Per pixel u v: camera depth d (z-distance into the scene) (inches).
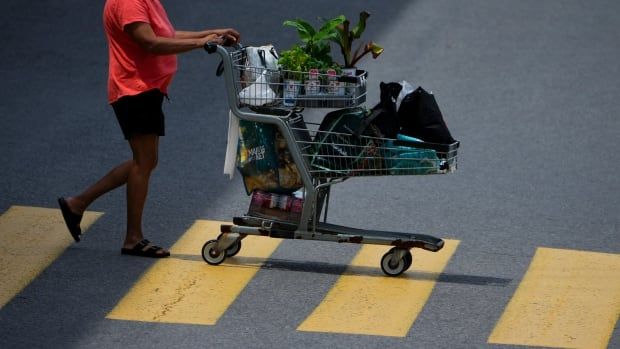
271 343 649.0
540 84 1141.1
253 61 717.3
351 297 709.9
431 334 661.9
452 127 1039.6
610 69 1179.9
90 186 844.0
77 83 1131.9
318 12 1323.8
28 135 1007.6
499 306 700.0
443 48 1231.5
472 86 1133.7
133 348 643.5
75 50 1216.2
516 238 812.0
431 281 736.3
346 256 776.9
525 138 1014.4
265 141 733.3
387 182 924.0
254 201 744.3
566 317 686.5
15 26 1277.1
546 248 793.6
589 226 834.2
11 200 872.3
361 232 735.1
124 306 696.4
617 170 943.7
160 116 756.0
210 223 832.9
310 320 677.9
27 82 1131.9
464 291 721.0
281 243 797.2
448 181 923.4
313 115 1085.8
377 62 1193.4
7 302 703.7
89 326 671.8
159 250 770.8
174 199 877.8
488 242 804.6
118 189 895.1
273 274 743.7
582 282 738.2
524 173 938.7
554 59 1205.7
